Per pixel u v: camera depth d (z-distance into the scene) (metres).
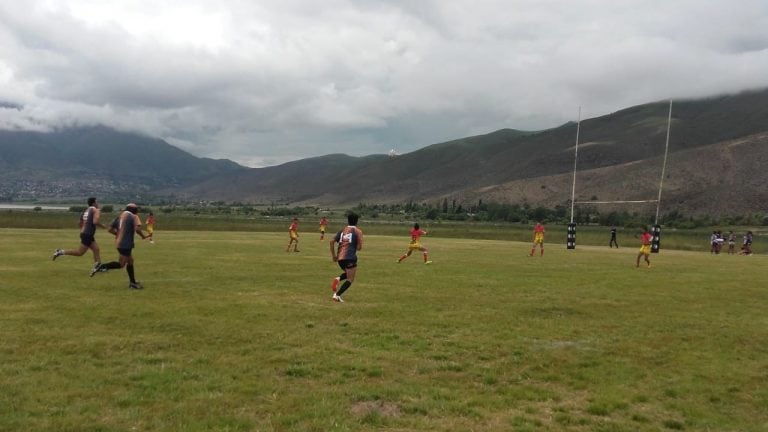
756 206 117.06
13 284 15.16
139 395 6.86
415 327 11.16
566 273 22.06
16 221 56.41
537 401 7.29
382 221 127.00
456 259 27.77
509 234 64.81
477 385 7.79
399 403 6.95
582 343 10.34
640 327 11.88
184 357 8.59
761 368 9.13
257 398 6.93
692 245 54.28
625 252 38.81
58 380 7.30
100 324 10.52
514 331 11.13
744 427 6.70
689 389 7.94
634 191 143.25
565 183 174.38
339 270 20.62
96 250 17.12
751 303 15.55
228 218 110.12
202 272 19.02
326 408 6.64
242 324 10.88
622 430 6.41
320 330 10.64
